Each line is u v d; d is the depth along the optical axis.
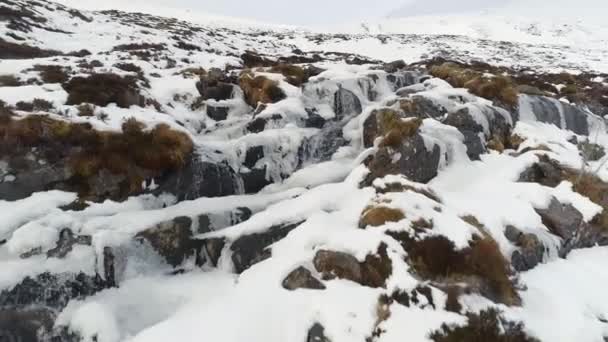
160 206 7.71
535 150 9.48
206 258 7.10
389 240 5.77
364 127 10.60
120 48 18.55
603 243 7.53
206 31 30.72
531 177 8.70
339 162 9.88
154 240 6.81
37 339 5.41
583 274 6.44
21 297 5.53
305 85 12.98
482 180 8.74
